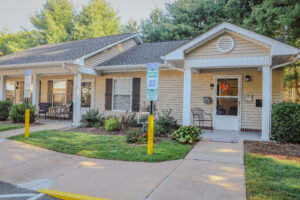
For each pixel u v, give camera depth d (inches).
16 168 178.2
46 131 320.2
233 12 600.7
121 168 171.2
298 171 155.7
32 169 175.6
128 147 227.8
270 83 257.8
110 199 122.0
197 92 366.3
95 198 123.5
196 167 170.4
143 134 259.4
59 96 496.1
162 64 346.0
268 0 427.8
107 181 146.7
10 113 397.1
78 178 153.9
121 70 413.7
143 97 403.5
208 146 232.8
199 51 285.6
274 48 241.8
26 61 417.7
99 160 193.2
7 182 152.4
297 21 384.8
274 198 117.3
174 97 382.3
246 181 141.4
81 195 127.6
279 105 250.1
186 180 145.5
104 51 431.8
